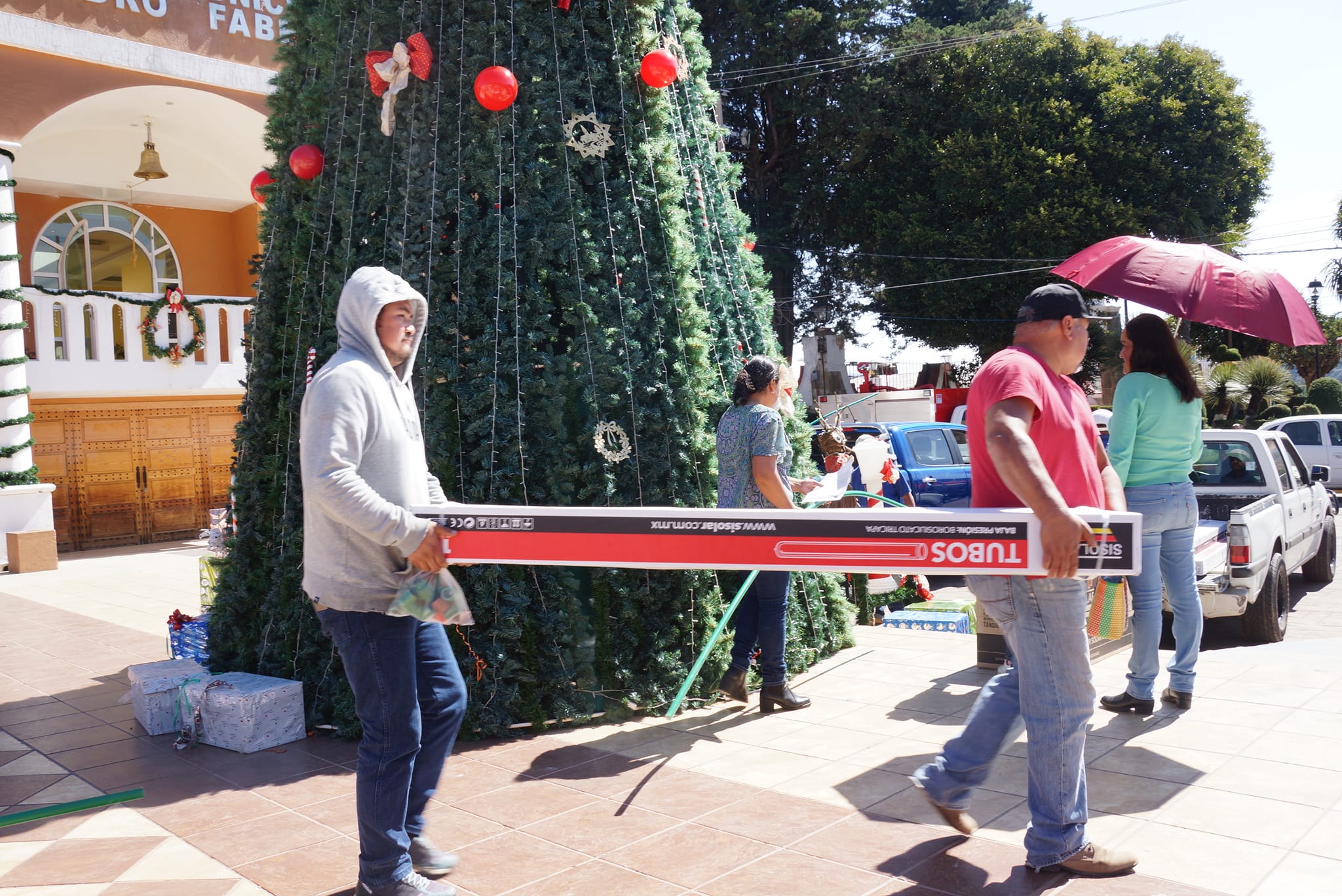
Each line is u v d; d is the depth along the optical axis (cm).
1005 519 260
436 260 473
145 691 485
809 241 3011
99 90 1392
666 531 283
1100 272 433
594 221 493
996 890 278
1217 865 288
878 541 270
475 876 301
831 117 2767
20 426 1319
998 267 2516
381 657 274
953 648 596
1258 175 2605
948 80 2786
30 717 533
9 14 1291
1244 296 407
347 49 505
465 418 470
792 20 2692
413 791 298
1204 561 677
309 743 455
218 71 1498
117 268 1753
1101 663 536
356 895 282
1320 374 3675
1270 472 790
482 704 448
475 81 472
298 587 487
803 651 546
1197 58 2559
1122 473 423
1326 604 912
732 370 542
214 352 1669
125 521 1644
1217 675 500
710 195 574
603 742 440
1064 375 301
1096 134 2512
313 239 507
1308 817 320
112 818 365
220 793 390
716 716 477
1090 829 317
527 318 477
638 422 484
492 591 449
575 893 288
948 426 1109
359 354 286
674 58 511
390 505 265
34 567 1272
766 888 286
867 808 347
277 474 509
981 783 301
